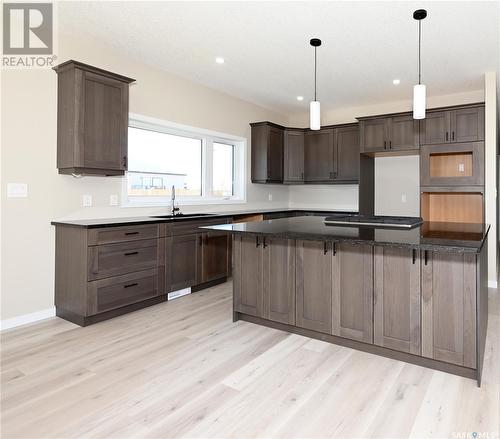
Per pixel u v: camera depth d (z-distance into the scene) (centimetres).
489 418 174
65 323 307
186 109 449
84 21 301
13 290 296
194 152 486
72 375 218
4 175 288
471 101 495
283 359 239
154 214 417
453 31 312
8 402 189
